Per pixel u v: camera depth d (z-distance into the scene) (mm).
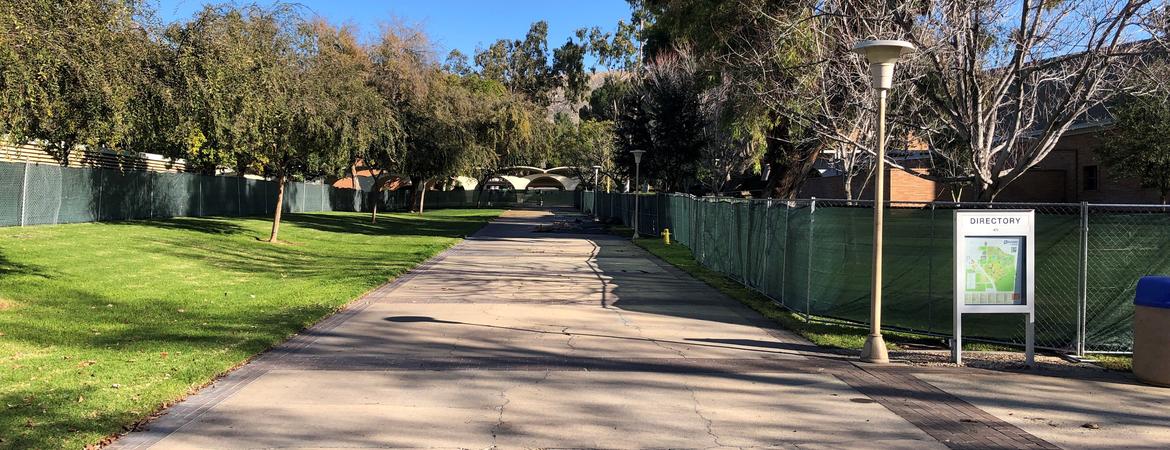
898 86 13516
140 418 5676
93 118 9617
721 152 34281
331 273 16312
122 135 10117
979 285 7590
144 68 10625
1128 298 7934
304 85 20125
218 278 14852
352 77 24156
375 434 5410
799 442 5277
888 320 9367
